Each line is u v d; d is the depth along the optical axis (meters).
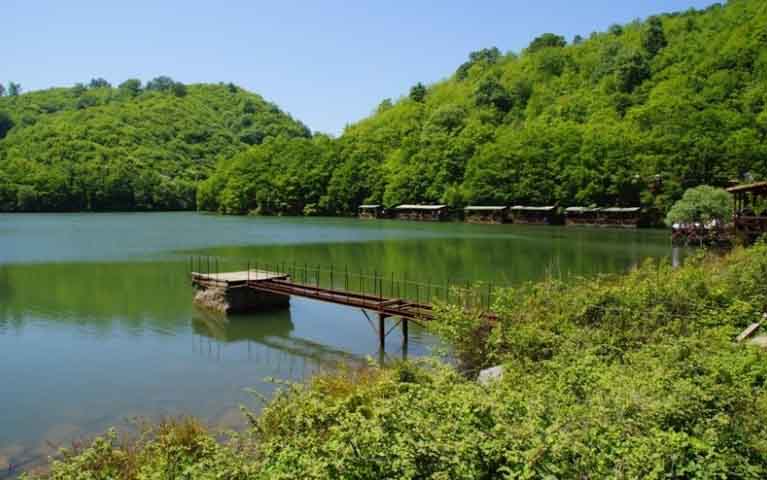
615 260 43.16
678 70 113.00
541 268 39.69
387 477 5.18
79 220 99.44
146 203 134.12
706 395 6.32
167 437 8.69
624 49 134.12
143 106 196.75
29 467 11.65
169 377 17.44
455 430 5.65
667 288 14.61
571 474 5.12
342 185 118.12
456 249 53.00
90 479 6.69
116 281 34.81
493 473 5.28
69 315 25.98
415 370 10.01
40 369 18.25
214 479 5.80
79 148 143.75
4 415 14.45
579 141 92.25
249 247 55.31
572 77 143.50
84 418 14.25
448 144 113.12
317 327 24.09
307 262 43.91
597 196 84.81
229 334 22.94
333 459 5.31
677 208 50.09
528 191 92.62
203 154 174.38
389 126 153.25
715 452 5.34
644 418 5.96
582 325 13.13
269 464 6.10
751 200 37.44
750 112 83.88
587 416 5.98
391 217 112.69
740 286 15.30
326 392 10.62
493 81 148.62
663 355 9.12
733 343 10.62
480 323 14.02
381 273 37.88
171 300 29.50
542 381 8.44
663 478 5.07
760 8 115.06
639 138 85.44
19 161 129.62
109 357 19.66
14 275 36.81
